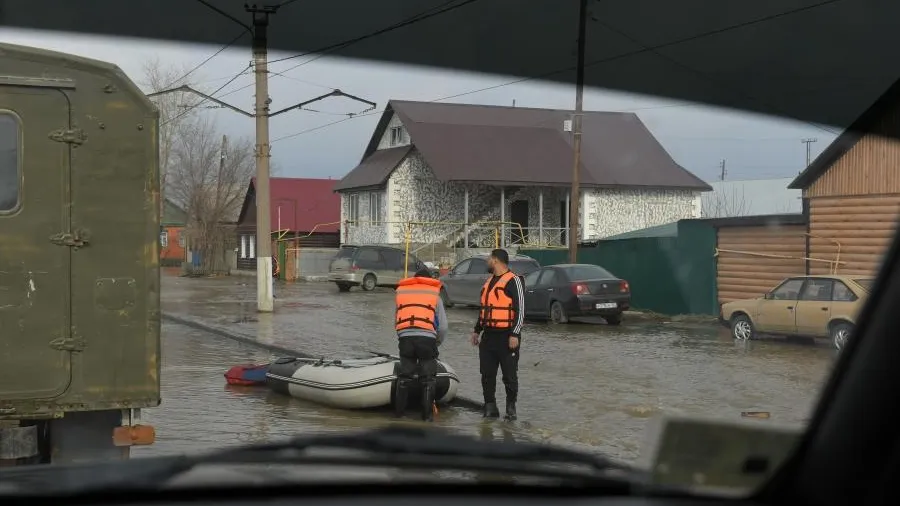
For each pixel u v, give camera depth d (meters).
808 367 13.62
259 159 23.66
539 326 20.89
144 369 6.28
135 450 8.20
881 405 2.87
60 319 6.09
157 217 6.34
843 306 15.50
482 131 42.97
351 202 46.34
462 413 10.38
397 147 44.78
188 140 56.41
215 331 19.77
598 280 21.17
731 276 22.00
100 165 6.20
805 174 19.88
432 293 9.95
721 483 3.28
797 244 20.34
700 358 14.77
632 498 3.20
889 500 2.83
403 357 9.98
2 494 2.99
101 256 6.20
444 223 40.56
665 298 23.70
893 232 2.99
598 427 9.34
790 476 3.03
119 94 6.24
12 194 5.99
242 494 3.08
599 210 42.88
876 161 18.31
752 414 9.48
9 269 5.98
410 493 3.19
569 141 44.03
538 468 3.38
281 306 26.48
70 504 2.97
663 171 44.03
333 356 14.91
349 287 34.78
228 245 54.31
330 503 3.01
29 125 6.03
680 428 3.48
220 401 11.15
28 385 6.01
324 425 9.54
